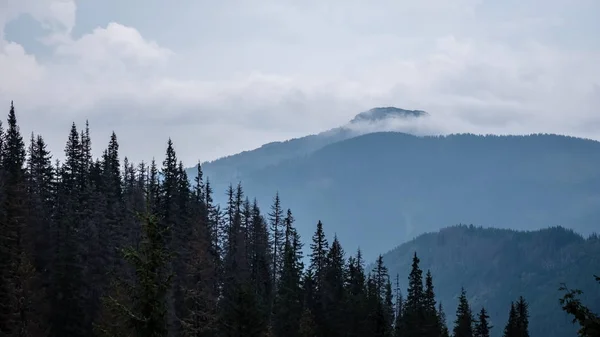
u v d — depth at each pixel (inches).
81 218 2522.1
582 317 625.3
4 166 2859.3
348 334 2428.6
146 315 848.3
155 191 2421.3
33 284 1822.1
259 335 1592.0
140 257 863.1
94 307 2018.9
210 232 2652.6
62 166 3038.9
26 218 2073.1
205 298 1518.2
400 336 2906.0
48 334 1863.9
